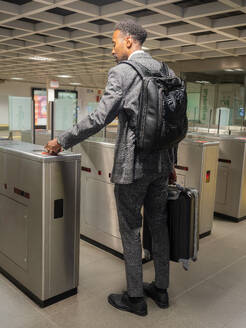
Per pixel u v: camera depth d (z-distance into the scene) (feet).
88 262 9.72
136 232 6.95
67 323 6.82
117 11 14.97
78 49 25.25
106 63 34.09
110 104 6.03
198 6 14.85
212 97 27.66
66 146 6.54
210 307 7.55
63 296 7.68
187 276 9.01
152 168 6.54
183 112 6.43
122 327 6.73
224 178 14.24
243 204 14.05
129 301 7.25
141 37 6.68
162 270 7.33
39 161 6.78
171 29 19.19
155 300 7.59
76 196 7.47
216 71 29.22
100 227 10.67
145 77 6.08
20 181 7.49
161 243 7.23
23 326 6.67
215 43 23.24
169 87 6.28
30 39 22.45
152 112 5.99
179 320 7.02
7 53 29.81
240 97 27.30
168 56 29.35
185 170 11.95
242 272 9.37
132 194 6.69
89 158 10.72
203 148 11.34
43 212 6.91
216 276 9.07
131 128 6.32
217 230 12.94
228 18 16.71
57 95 67.82
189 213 7.12
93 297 7.83
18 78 58.08
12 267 8.21
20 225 7.69
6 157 7.93
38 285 7.30
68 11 16.81
